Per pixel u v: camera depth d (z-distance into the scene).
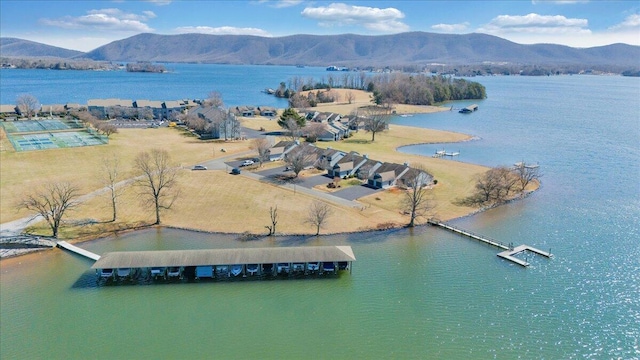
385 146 144.38
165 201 87.31
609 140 156.38
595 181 107.50
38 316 53.25
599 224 81.12
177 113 189.00
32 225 75.19
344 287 60.09
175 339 49.56
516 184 102.62
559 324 52.19
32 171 100.94
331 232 76.00
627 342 49.00
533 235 76.50
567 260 67.50
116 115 188.75
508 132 172.88
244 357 46.75
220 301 56.78
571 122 196.88
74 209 82.19
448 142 153.50
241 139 147.38
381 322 52.62
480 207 88.94
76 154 116.62
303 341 49.31
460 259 67.94
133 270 62.34
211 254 62.34
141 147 128.75
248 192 93.19
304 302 56.69
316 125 157.25
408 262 66.88
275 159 119.94
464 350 47.81
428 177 98.38
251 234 75.00
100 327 51.53
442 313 54.31
